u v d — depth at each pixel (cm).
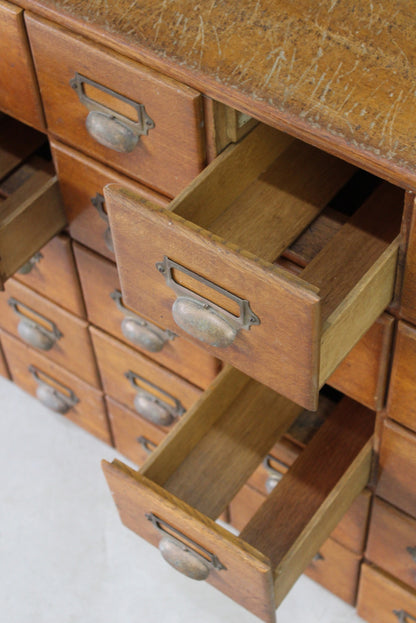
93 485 197
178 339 154
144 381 172
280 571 128
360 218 124
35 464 201
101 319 167
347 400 153
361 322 112
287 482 146
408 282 112
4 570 187
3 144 156
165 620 179
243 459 144
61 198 147
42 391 199
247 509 180
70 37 120
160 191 132
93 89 124
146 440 189
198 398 150
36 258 162
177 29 115
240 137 121
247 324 108
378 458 141
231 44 112
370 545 159
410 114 105
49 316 176
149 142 125
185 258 107
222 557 124
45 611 182
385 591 165
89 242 152
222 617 178
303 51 111
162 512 125
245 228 124
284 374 111
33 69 130
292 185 127
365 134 104
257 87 109
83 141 134
